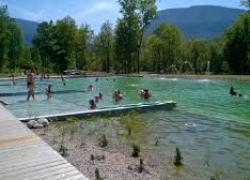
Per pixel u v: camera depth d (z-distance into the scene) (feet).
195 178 28.02
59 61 264.72
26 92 92.02
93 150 35.65
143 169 29.78
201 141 39.99
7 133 36.76
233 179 27.99
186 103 74.08
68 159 32.09
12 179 23.80
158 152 35.37
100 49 268.41
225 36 222.48
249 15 203.82
